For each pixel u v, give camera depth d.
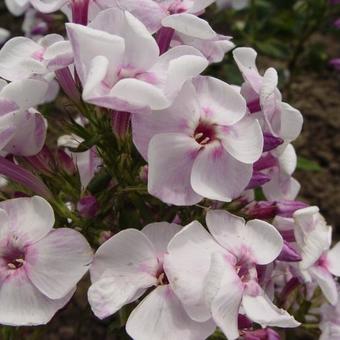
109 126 0.20
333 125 0.46
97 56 0.16
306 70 0.49
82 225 0.20
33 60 0.18
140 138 0.17
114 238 0.17
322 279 0.21
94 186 0.20
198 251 0.17
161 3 0.20
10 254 0.18
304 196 0.42
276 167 0.22
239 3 0.37
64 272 0.17
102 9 0.20
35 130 0.19
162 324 0.17
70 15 0.22
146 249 0.18
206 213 0.19
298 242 0.20
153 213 0.21
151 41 0.17
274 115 0.19
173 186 0.17
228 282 0.17
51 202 0.20
